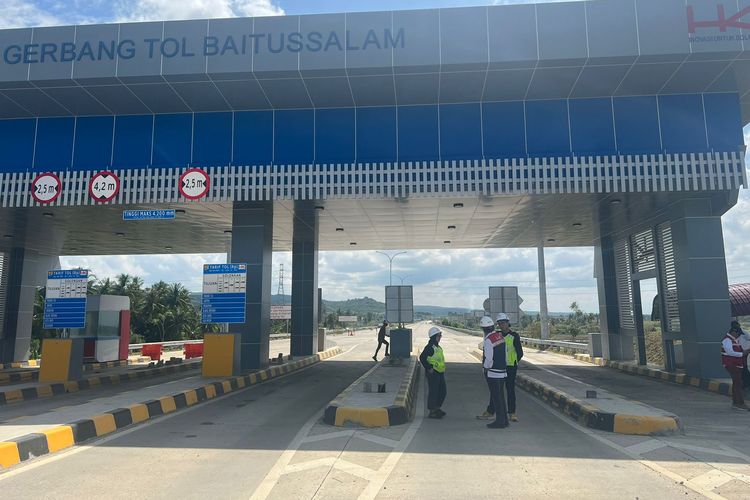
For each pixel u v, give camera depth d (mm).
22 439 7023
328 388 14648
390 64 12781
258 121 14141
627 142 13320
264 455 7215
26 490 5734
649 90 13297
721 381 13953
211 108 14148
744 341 12750
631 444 7918
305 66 12875
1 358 22531
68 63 13102
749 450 7559
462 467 6645
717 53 12133
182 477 6207
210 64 12992
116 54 13125
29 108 14047
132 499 5461
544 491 5723
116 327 23391
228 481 6059
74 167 14180
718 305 14664
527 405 11820
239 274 15750
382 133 13883
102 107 14031
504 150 13555
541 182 13352
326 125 14016
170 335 47906
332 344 42844
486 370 9391
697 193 14602
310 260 25703
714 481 6090
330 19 13039
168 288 50469
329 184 13781
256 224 16250
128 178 14062
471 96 13648
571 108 13578
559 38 12508
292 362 21438
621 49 12312
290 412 10750
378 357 28359
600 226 20172
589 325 65062
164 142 14172
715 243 14867
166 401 10812
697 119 13289
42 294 37562
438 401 10188
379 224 20312
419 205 16625
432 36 12820
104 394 13789
